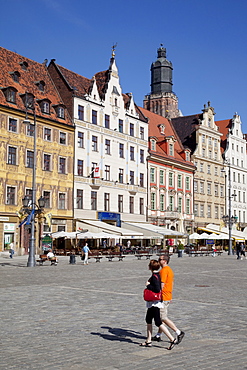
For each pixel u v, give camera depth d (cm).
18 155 5338
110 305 1639
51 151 5775
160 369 866
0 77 5481
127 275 2952
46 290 2086
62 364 899
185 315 1459
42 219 5591
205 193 9000
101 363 907
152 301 1045
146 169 7525
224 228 8262
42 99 5762
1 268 3556
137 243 7306
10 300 1753
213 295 1952
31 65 6197
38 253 5516
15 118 5328
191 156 8750
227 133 9969
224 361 925
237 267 3903
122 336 1148
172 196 8100
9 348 1024
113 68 6969
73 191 6062
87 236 5166
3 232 5116
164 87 14738
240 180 10088
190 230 8519
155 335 1143
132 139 7244
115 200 6806
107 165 6700
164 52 15012
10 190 5250
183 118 9406
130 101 7356
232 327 1274
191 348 1034
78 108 6234
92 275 2941
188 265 4138
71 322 1322
